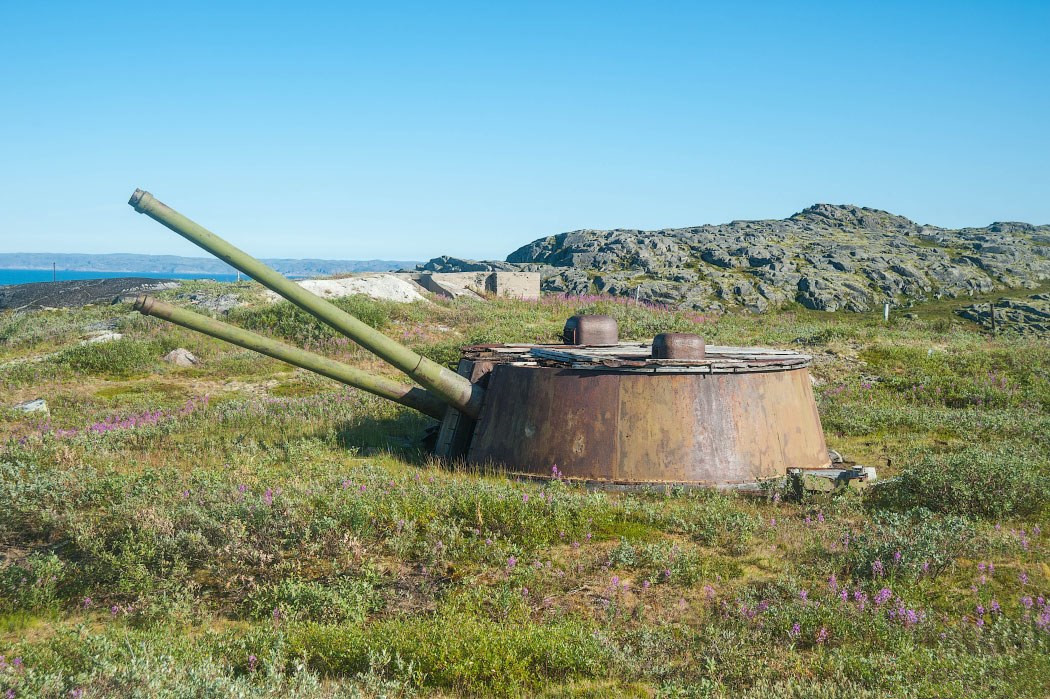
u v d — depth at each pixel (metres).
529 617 7.05
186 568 7.98
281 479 10.42
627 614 7.17
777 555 8.38
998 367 19.72
